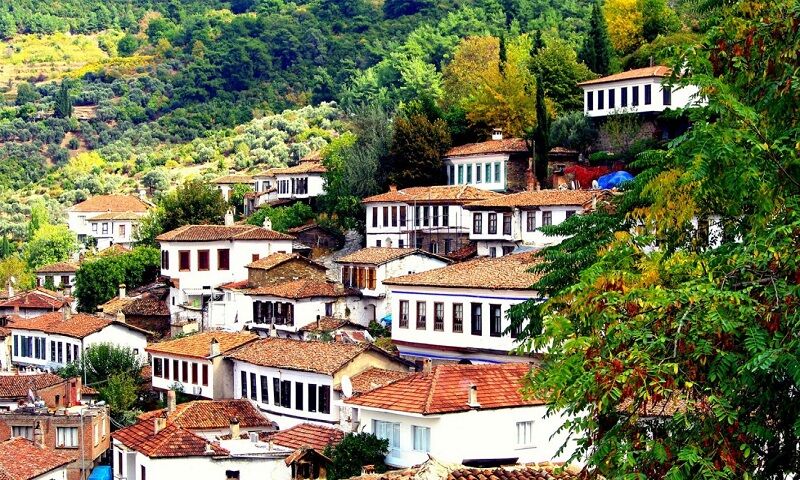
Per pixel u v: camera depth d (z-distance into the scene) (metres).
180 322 144.62
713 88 31.27
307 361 98.94
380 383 90.94
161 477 78.00
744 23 31.86
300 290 129.62
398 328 107.50
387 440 74.50
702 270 30.80
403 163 163.88
